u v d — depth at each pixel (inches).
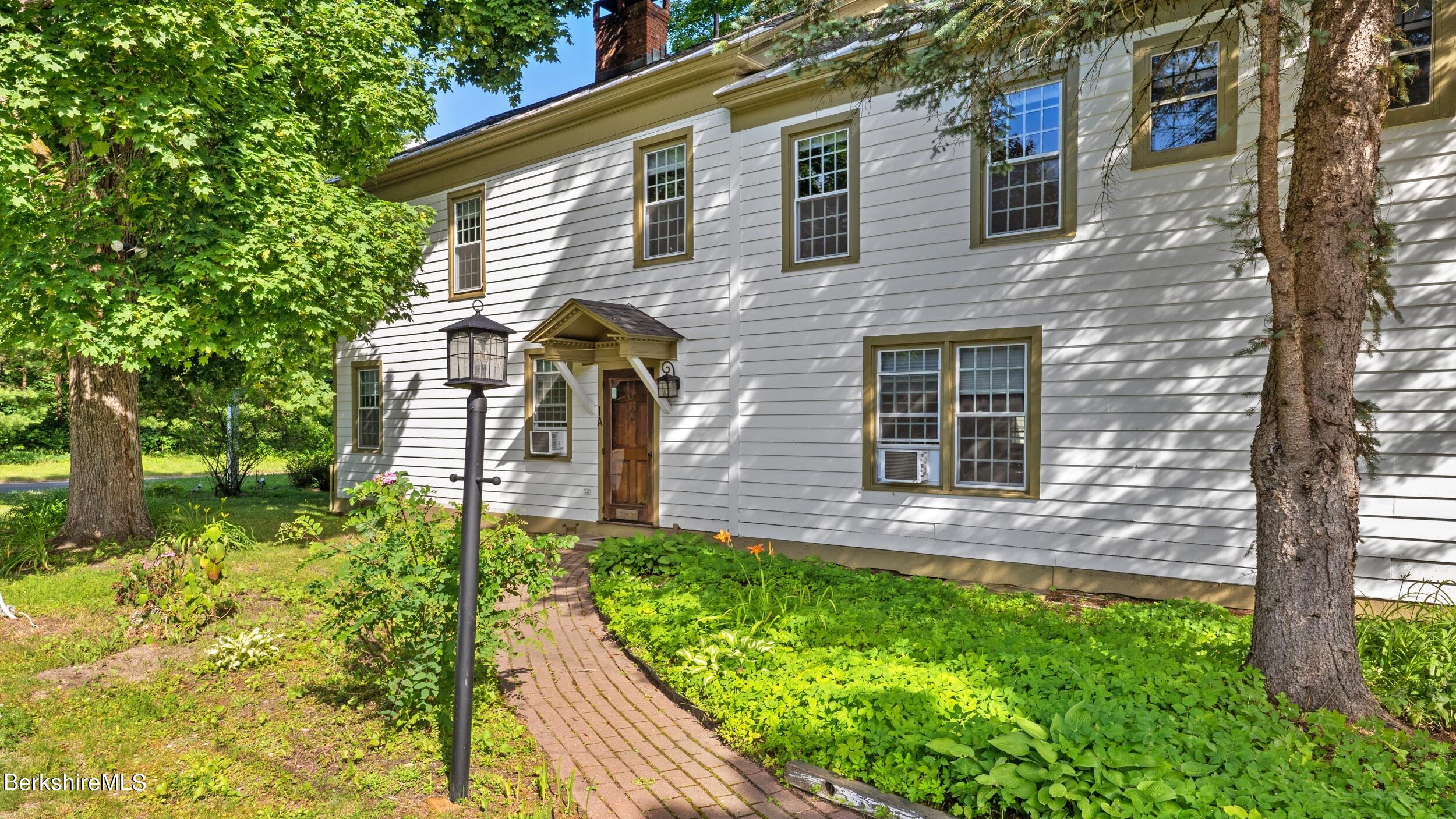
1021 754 142.2
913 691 174.6
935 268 361.7
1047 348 334.3
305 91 453.7
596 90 470.9
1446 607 244.2
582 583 354.9
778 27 404.5
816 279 395.2
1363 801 136.9
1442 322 262.2
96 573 362.0
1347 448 184.9
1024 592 318.0
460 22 641.6
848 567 381.4
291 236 378.0
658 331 434.6
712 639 225.0
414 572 186.4
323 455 826.2
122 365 341.7
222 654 233.5
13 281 315.6
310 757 176.2
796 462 401.4
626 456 473.1
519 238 530.6
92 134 326.0
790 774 160.9
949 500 358.0
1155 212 311.9
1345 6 182.1
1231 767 141.9
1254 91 289.9
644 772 166.7
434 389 586.6
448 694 197.2
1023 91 343.9
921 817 140.7
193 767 168.4
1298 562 185.2
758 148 414.3
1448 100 261.4
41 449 1206.9
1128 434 317.1
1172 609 276.4
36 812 150.7
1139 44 313.7
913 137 367.6
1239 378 295.1
